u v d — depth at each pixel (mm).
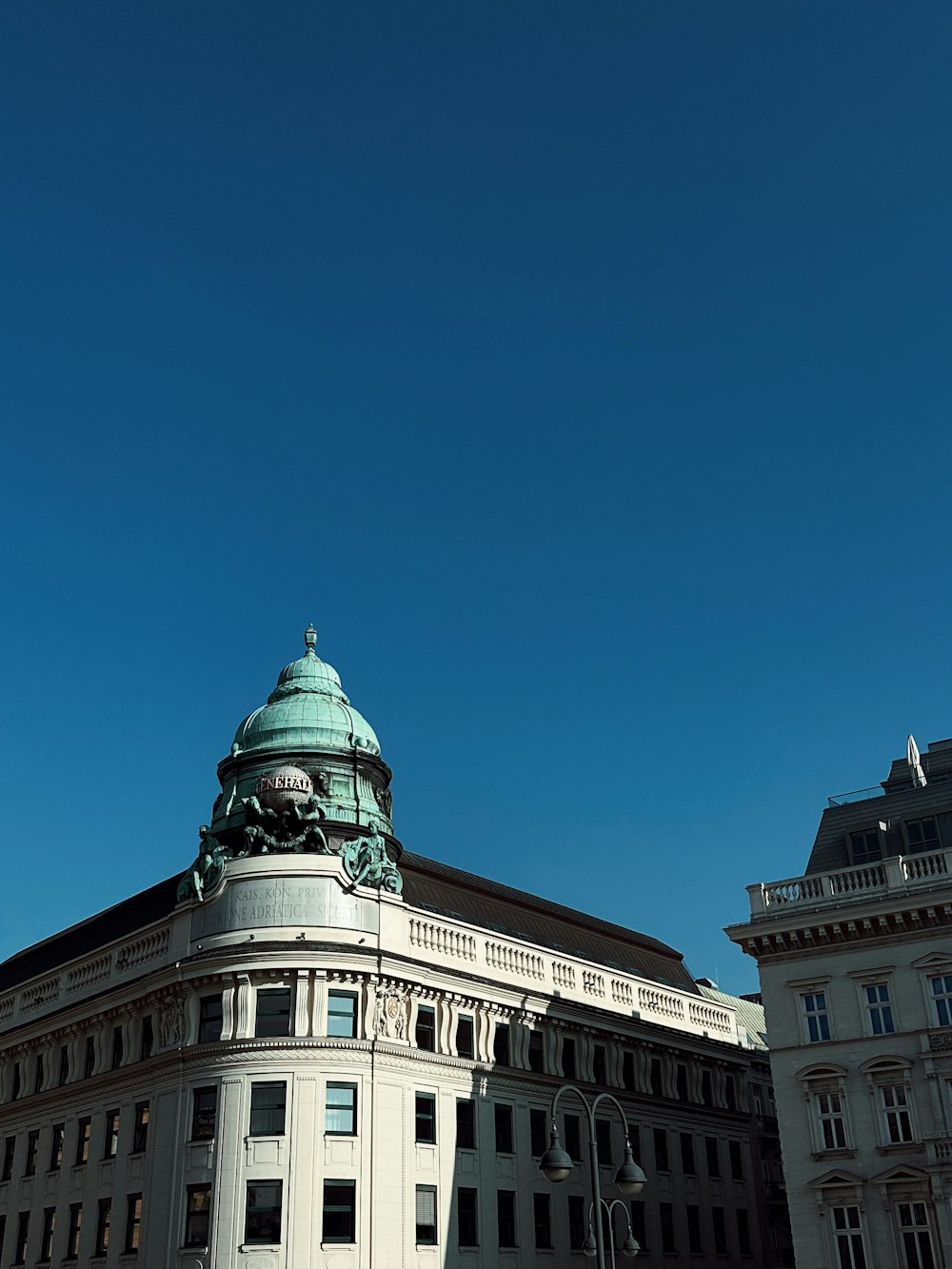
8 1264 67562
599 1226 36500
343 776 69938
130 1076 63281
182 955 62312
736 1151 82812
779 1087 55938
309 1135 56031
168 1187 57375
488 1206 62719
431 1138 61094
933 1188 50875
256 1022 58781
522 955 71375
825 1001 56344
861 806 63938
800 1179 54062
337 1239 54938
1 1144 72562
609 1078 74375
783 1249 86000
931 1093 52375
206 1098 58125
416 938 64750
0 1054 74750
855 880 57562
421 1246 58156
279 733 71125
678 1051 80375
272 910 60531
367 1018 59844
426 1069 61938
